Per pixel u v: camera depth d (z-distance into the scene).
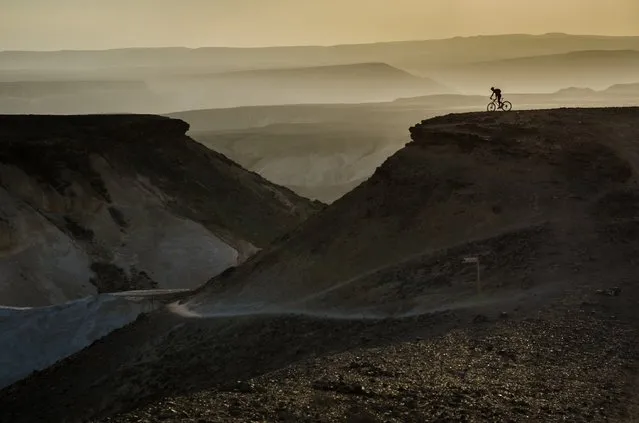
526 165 38.59
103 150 87.81
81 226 79.81
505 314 26.72
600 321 24.53
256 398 18.05
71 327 48.28
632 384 19.44
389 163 42.47
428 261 34.78
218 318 37.19
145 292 51.78
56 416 33.25
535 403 18.09
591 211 34.94
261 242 87.19
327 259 38.88
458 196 38.16
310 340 31.30
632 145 39.19
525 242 33.38
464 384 19.28
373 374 20.25
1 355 47.19
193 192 90.94
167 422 16.27
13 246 72.69
